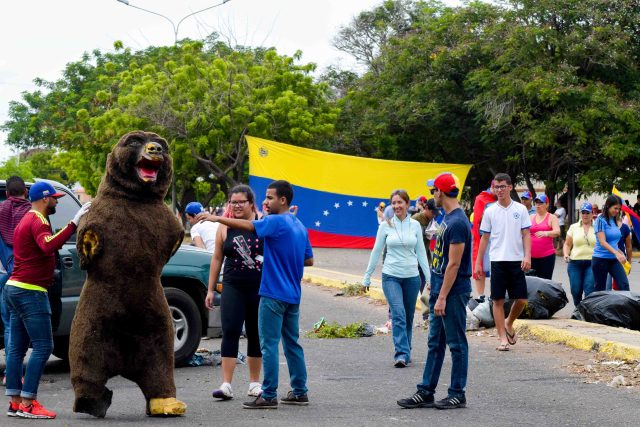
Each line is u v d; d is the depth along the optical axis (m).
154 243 8.77
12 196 9.48
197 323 11.88
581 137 34.56
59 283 10.69
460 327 9.18
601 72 37.75
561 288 14.72
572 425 8.49
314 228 30.95
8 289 8.77
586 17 37.09
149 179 8.74
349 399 9.74
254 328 9.69
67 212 11.36
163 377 8.81
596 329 13.28
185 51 42.09
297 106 42.03
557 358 11.98
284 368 11.72
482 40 38.19
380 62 43.94
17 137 60.38
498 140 39.38
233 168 42.34
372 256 12.12
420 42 40.41
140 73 43.31
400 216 11.95
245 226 9.00
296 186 30.81
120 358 8.72
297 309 9.39
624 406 9.27
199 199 54.28
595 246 15.18
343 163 30.97
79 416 8.90
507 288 12.57
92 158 48.66
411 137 42.59
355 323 15.02
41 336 8.77
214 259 9.86
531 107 36.59
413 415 8.91
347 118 45.81
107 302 8.62
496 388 10.22
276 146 30.78
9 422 8.52
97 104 51.62
